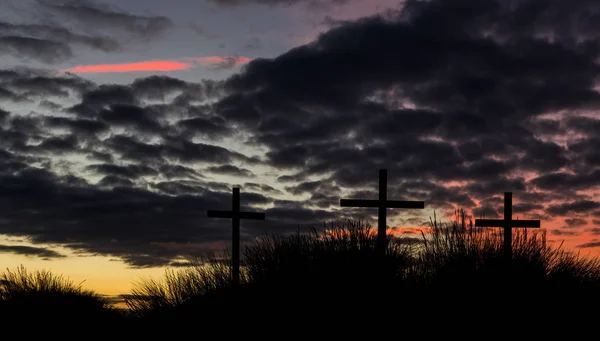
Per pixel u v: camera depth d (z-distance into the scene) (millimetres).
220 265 11516
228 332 9906
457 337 9297
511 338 9328
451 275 9961
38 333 12141
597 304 9891
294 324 9562
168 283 11938
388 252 10328
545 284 10070
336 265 10062
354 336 9352
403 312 9508
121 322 12500
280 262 10336
